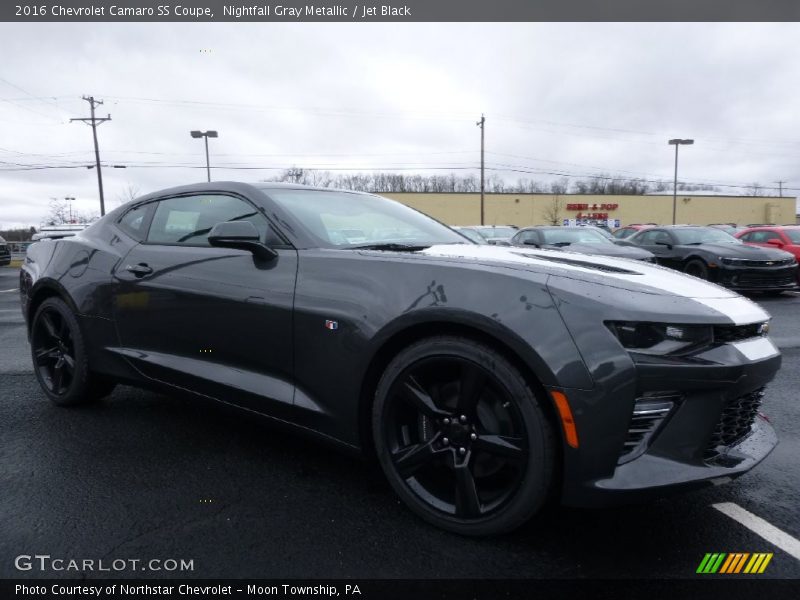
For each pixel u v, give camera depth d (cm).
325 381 231
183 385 286
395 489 221
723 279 1018
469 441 203
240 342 259
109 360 324
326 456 283
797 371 470
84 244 350
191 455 283
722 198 6050
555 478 189
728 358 189
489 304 193
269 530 213
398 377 214
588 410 178
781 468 274
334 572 188
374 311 216
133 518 222
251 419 264
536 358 182
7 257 1647
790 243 1152
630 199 5822
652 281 210
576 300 187
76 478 257
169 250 301
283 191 290
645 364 179
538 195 5569
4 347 591
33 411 354
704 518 223
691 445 188
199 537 209
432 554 197
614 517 223
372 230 287
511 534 210
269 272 251
